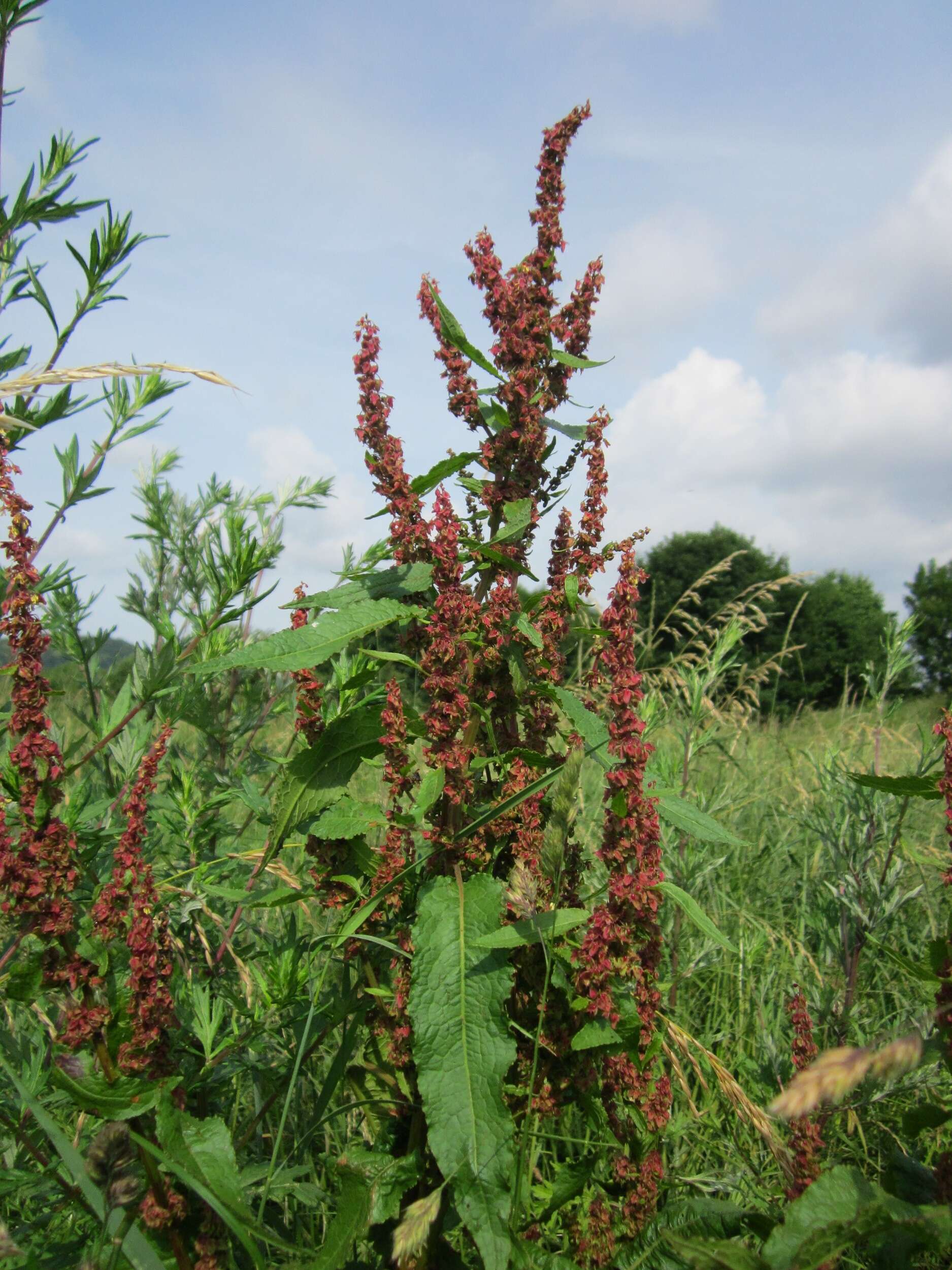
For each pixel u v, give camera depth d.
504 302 2.11
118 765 2.98
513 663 2.05
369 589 2.00
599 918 1.68
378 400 2.07
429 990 1.68
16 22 2.05
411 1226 1.39
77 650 3.02
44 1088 2.05
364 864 2.03
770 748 6.81
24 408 2.09
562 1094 1.85
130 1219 1.50
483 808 2.01
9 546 1.62
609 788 1.72
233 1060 2.28
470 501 2.17
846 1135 2.57
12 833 1.89
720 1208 1.74
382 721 1.96
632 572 1.72
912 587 28.20
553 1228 2.20
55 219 2.17
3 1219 2.11
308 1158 2.35
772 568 39.38
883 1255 1.49
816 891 4.00
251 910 3.05
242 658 1.73
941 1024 1.50
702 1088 2.83
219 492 3.63
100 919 1.66
